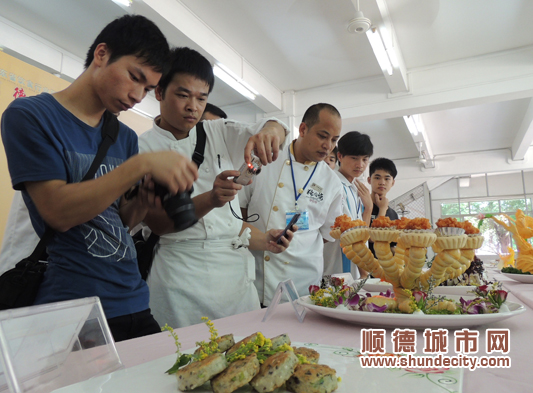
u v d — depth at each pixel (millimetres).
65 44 4648
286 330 797
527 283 1765
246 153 1201
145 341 726
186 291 1385
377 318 746
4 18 4074
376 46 4426
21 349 429
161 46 955
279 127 1453
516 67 5117
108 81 930
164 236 1436
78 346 503
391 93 5773
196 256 1423
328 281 1226
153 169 788
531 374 500
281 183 1806
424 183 10430
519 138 8156
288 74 5785
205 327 850
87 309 542
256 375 432
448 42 4965
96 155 1014
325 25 4480
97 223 979
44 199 825
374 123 7828
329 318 926
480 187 11180
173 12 3861
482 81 5266
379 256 895
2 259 1053
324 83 6133
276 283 1725
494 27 4629
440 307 834
